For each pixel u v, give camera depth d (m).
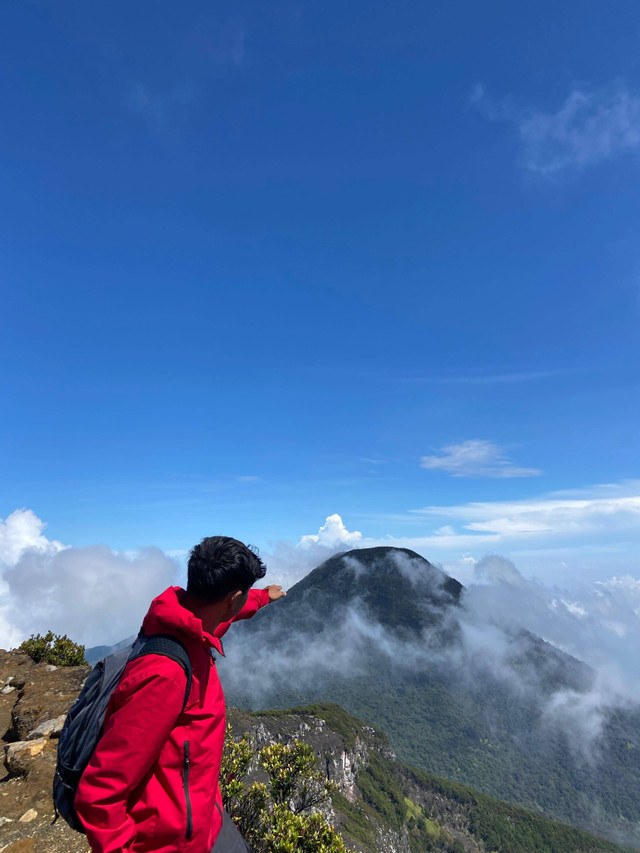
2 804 5.00
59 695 7.83
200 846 1.98
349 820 112.25
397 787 164.38
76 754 1.99
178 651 2.01
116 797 1.77
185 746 1.96
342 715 180.50
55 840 4.45
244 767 5.78
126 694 1.91
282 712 152.38
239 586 2.30
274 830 5.06
